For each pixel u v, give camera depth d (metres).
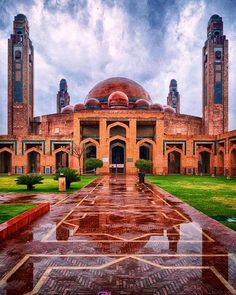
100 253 4.75
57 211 8.53
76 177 14.99
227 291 3.42
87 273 3.93
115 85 36.47
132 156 28.53
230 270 4.05
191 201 10.37
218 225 6.71
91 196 11.83
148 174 28.91
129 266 4.18
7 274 3.91
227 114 32.66
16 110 32.47
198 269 4.08
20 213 7.72
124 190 14.02
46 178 22.97
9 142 29.14
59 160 31.70
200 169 32.66
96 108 32.97
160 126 29.00
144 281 3.68
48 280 3.71
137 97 35.94
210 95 32.62
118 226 6.66
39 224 6.85
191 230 6.27
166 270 4.04
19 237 5.73
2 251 4.87
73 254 4.70
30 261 4.39
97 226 6.65
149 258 4.51
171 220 7.26
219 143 28.52
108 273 3.93
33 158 31.75
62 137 29.06
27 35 33.31
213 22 33.00
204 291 3.42
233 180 20.81
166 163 28.94
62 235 5.88
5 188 15.00
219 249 4.97
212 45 32.84
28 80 33.38
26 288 3.49
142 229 6.37
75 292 3.38
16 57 32.62
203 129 35.06
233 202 10.11
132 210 8.66
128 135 28.72
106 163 28.39
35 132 35.44
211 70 32.69
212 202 10.11
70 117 33.47
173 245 5.20
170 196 11.75
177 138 29.12
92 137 30.73
